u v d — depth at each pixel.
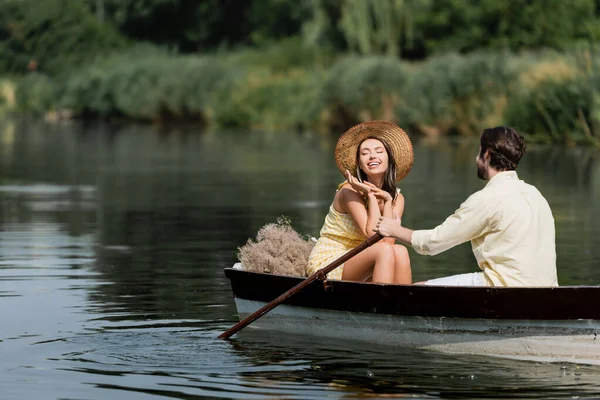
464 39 58.50
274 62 64.81
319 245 11.07
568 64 40.59
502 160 9.80
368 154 10.95
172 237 17.33
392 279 10.39
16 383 8.72
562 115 38.53
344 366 9.30
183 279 13.52
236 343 10.17
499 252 9.75
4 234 17.73
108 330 10.65
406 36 59.94
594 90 37.69
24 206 21.92
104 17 94.12
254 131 54.19
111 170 30.98
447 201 22.36
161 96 66.31
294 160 34.47
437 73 45.72
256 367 9.25
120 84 70.75
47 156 36.75
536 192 9.88
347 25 59.66
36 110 80.50
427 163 32.38
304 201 22.56
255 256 11.41
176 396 8.34
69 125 63.19
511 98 42.03
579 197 22.95
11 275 13.80
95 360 9.48
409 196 23.44
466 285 9.85
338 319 10.34
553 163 31.36
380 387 8.59
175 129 57.47
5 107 82.56
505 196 9.72
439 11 59.59
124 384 8.69
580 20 54.94
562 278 13.56
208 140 46.50
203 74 64.88
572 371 9.14
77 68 84.31
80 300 12.16
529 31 56.66
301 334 10.63
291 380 8.81
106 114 72.31
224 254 15.55
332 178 28.08
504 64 43.88
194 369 9.19
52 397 8.32
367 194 10.70
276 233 11.61
